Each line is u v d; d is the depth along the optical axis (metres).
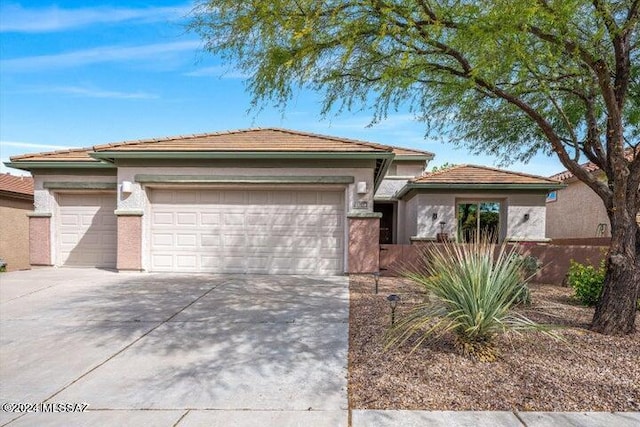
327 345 5.62
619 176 5.77
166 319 6.98
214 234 11.70
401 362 4.83
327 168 11.29
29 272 11.97
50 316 7.21
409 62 6.42
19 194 16.06
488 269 5.07
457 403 3.90
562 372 4.48
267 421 3.66
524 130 9.55
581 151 7.51
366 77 7.15
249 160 11.34
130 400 4.10
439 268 5.66
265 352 5.40
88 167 12.79
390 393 4.14
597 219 17.30
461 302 4.98
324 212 11.60
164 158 11.34
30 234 13.05
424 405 3.88
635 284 5.69
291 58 6.09
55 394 4.25
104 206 13.15
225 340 5.89
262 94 6.89
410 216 16.77
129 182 11.54
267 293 8.98
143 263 11.62
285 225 11.62
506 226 14.79
